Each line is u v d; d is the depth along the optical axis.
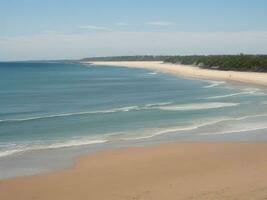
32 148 22.72
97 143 23.91
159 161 19.09
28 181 16.28
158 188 14.66
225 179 15.42
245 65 105.25
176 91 59.12
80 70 158.00
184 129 28.00
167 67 152.38
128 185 15.27
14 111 39.59
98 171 17.56
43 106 43.62
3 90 63.91
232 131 27.08
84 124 30.78
